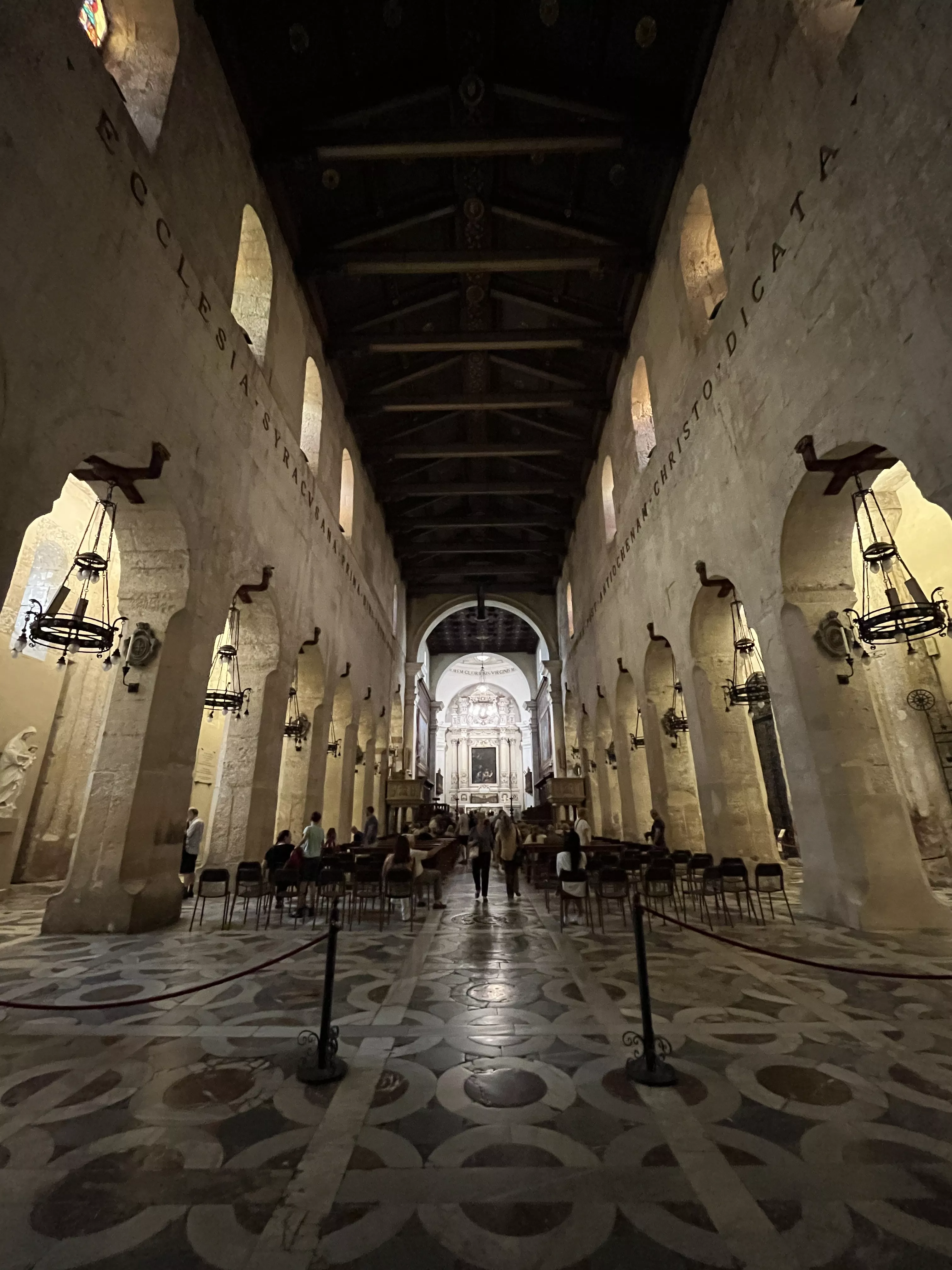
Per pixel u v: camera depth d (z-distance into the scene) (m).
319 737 12.91
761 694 9.36
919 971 4.93
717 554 9.16
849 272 5.86
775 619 7.60
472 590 29.36
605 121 10.23
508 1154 2.44
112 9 7.24
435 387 17.50
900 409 5.21
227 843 9.55
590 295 14.02
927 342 4.89
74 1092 2.98
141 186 6.42
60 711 12.42
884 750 6.93
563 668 27.52
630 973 5.18
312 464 12.72
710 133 9.08
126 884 6.63
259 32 8.88
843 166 5.91
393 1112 2.78
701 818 10.82
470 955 5.90
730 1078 3.11
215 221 8.27
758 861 9.52
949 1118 2.67
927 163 4.85
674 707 12.68
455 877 14.82
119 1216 2.06
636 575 13.67
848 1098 2.87
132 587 7.38
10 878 10.49
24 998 4.45
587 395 16.00
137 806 6.76
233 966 5.36
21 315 4.62
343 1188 2.22
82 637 7.59
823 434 6.34
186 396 7.26
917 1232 1.97
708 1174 2.29
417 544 24.25
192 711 7.57
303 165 10.16
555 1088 3.02
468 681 48.94
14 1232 1.99
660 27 9.27
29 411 4.71
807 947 5.82
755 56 7.71
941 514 10.85
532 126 10.13
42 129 4.90
